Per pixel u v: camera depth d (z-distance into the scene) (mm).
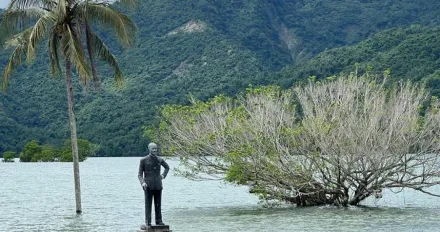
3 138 150375
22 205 41062
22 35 28984
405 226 25688
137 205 39469
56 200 44969
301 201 33969
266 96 33219
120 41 30359
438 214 29984
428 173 30969
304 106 32062
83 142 131875
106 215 33281
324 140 30359
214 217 30250
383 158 30000
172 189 52906
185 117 34219
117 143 133250
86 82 29219
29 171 100125
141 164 22031
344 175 31219
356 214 30047
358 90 31641
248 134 31797
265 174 31641
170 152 34000
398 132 29984
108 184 64562
